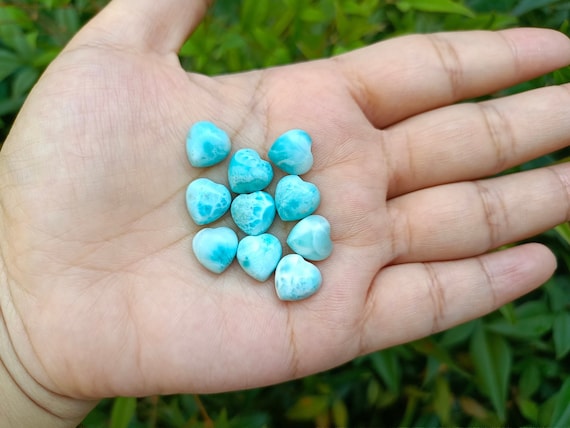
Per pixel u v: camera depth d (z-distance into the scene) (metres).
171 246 0.12
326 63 0.14
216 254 0.12
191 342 0.12
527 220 0.14
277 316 0.12
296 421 0.16
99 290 0.12
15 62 0.15
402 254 0.14
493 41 0.14
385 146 0.14
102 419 0.15
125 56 0.13
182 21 0.13
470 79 0.14
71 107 0.12
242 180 0.13
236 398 0.16
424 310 0.13
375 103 0.14
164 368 0.12
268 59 0.15
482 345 0.14
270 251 0.12
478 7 0.16
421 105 0.14
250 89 0.14
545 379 0.16
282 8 0.16
